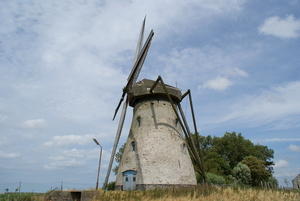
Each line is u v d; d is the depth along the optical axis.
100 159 20.41
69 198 18.41
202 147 57.12
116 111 26.70
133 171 22.66
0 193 20.16
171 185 21.52
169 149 23.42
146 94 25.58
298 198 18.88
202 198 16.45
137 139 24.34
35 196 18.27
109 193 17.80
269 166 58.19
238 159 53.84
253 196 17.70
